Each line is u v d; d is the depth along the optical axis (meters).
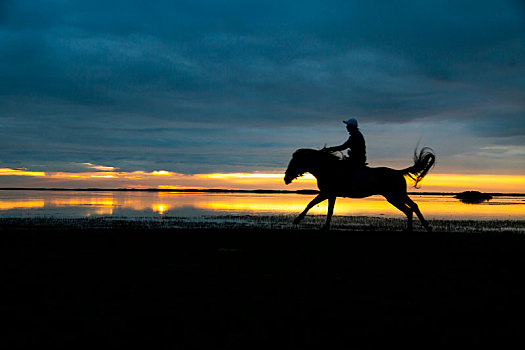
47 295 5.43
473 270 7.22
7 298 5.30
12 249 9.00
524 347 3.88
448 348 3.86
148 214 21.91
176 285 5.97
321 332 4.22
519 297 5.52
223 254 8.48
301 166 12.08
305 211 12.24
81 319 4.54
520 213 26.12
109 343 3.90
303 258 8.11
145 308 4.92
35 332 4.16
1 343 3.87
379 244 9.98
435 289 5.91
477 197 63.88
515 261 8.09
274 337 4.08
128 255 8.34
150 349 3.78
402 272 6.99
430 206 35.88
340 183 11.73
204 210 25.91
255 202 39.16
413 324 4.47
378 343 3.96
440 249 9.41
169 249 9.07
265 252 8.73
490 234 12.13
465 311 4.91
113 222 16.62
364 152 11.86
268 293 5.59
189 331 4.21
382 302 5.24
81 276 6.48
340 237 11.02
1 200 38.78
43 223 15.87
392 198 12.12
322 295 5.53
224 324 4.41
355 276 6.64
